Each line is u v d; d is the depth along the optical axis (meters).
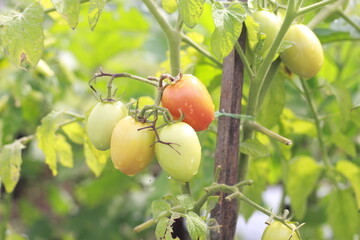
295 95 1.41
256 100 0.95
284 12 1.02
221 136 0.94
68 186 2.19
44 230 1.95
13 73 1.41
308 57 0.96
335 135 1.21
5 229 1.39
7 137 1.42
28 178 1.92
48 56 1.42
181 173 0.83
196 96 0.85
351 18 1.20
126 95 1.73
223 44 0.85
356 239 1.31
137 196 1.89
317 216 1.51
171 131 0.83
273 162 1.38
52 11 1.03
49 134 1.05
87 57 1.84
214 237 0.94
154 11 1.00
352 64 1.56
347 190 1.17
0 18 0.91
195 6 0.84
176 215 0.85
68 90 1.54
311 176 1.20
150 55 1.80
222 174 0.94
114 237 1.82
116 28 1.64
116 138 0.84
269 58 0.93
